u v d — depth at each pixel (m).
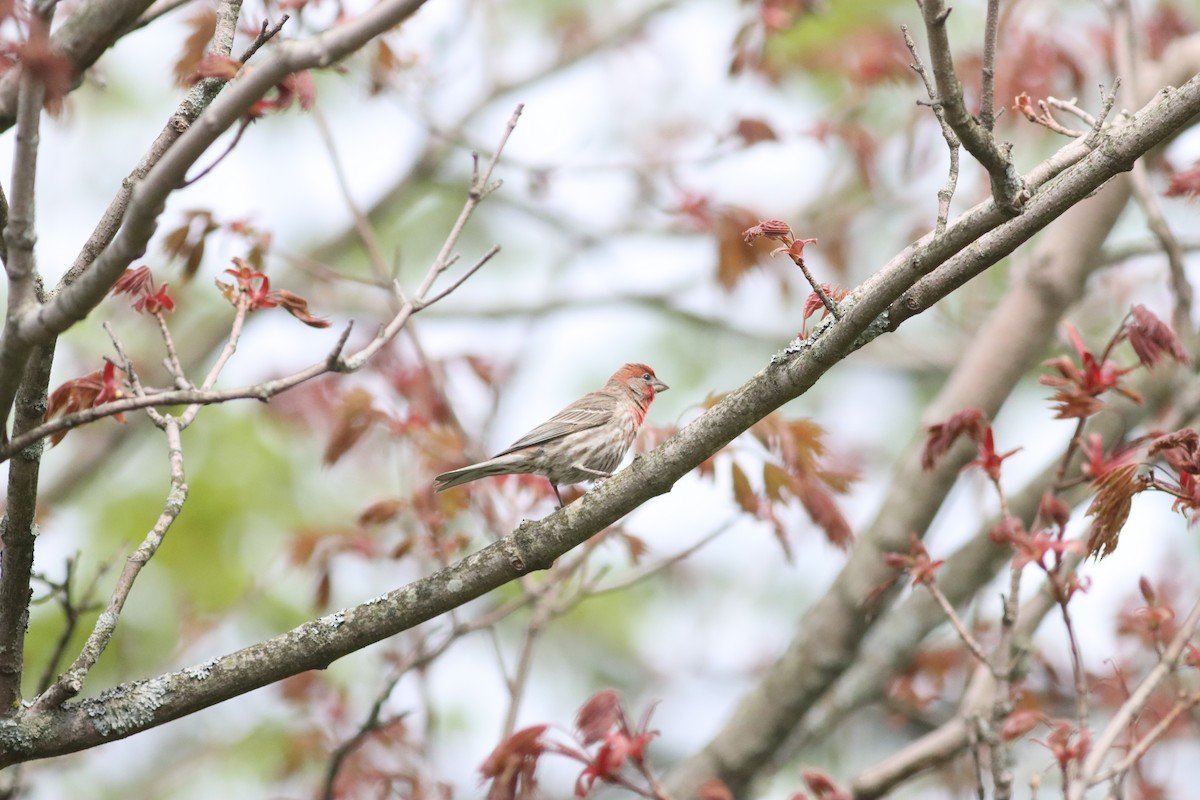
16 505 6.51
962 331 19.19
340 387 14.80
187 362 16.89
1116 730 8.03
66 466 16.61
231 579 15.63
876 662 13.01
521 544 7.23
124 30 6.02
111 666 15.10
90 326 16.92
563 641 18.67
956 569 12.74
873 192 16.25
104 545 15.73
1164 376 11.98
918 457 12.78
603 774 7.61
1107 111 6.57
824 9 13.36
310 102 6.97
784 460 10.27
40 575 7.70
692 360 20.05
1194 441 7.39
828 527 10.29
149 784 15.35
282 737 13.96
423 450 11.67
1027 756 14.91
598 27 19.81
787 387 6.91
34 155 5.69
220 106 5.54
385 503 11.25
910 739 17.47
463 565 7.23
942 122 6.42
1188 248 12.94
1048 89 14.17
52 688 6.67
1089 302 17.42
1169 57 13.31
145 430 17.11
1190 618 8.34
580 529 7.20
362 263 19.86
